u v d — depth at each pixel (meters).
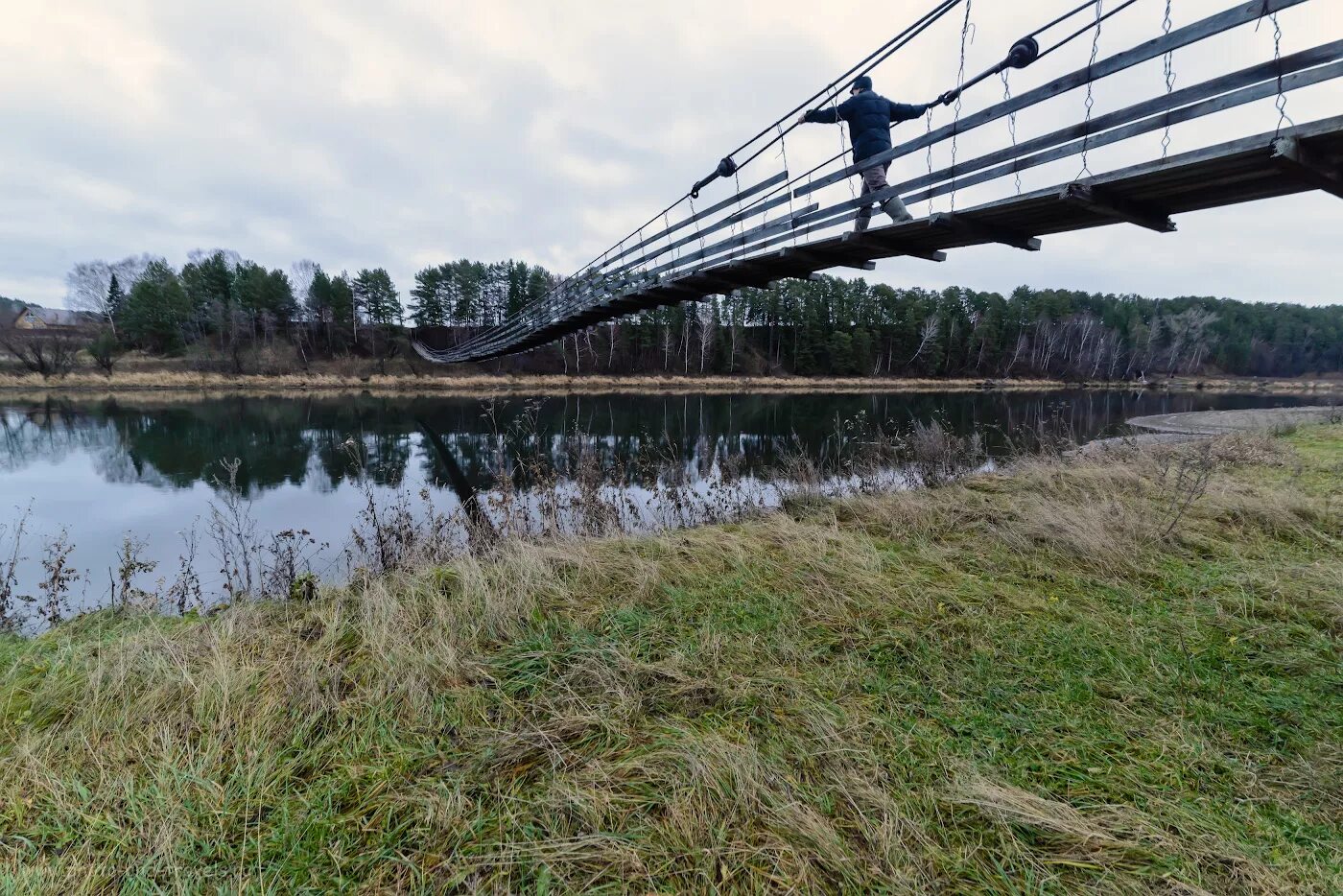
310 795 1.62
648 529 5.57
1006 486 5.93
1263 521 4.18
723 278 6.19
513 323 15.01
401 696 2.10
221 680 2.09
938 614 2.75
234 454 12.37
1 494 8.80
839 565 3.42
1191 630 2.55
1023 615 2.73
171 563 5.82
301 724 1.92
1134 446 7.89
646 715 2.00
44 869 1.40
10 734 1.93
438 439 14.38
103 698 2.10
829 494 6.62
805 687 2.15
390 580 3.48
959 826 1.50
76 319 46.84
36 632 3.58
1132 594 2.97
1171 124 2.33
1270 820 1.50
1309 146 2.09
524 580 3.13
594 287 8.85
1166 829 1.48
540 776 1.71
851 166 4.11
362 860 1.41
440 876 1.37
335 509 7.92
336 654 2.44
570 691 2.12
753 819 1.51
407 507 6.89
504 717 2.00
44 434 14.63
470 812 1.57
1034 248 3.85
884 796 1.56
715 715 1.99
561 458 11.39
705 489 7.85
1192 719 1.93
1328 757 1.71
